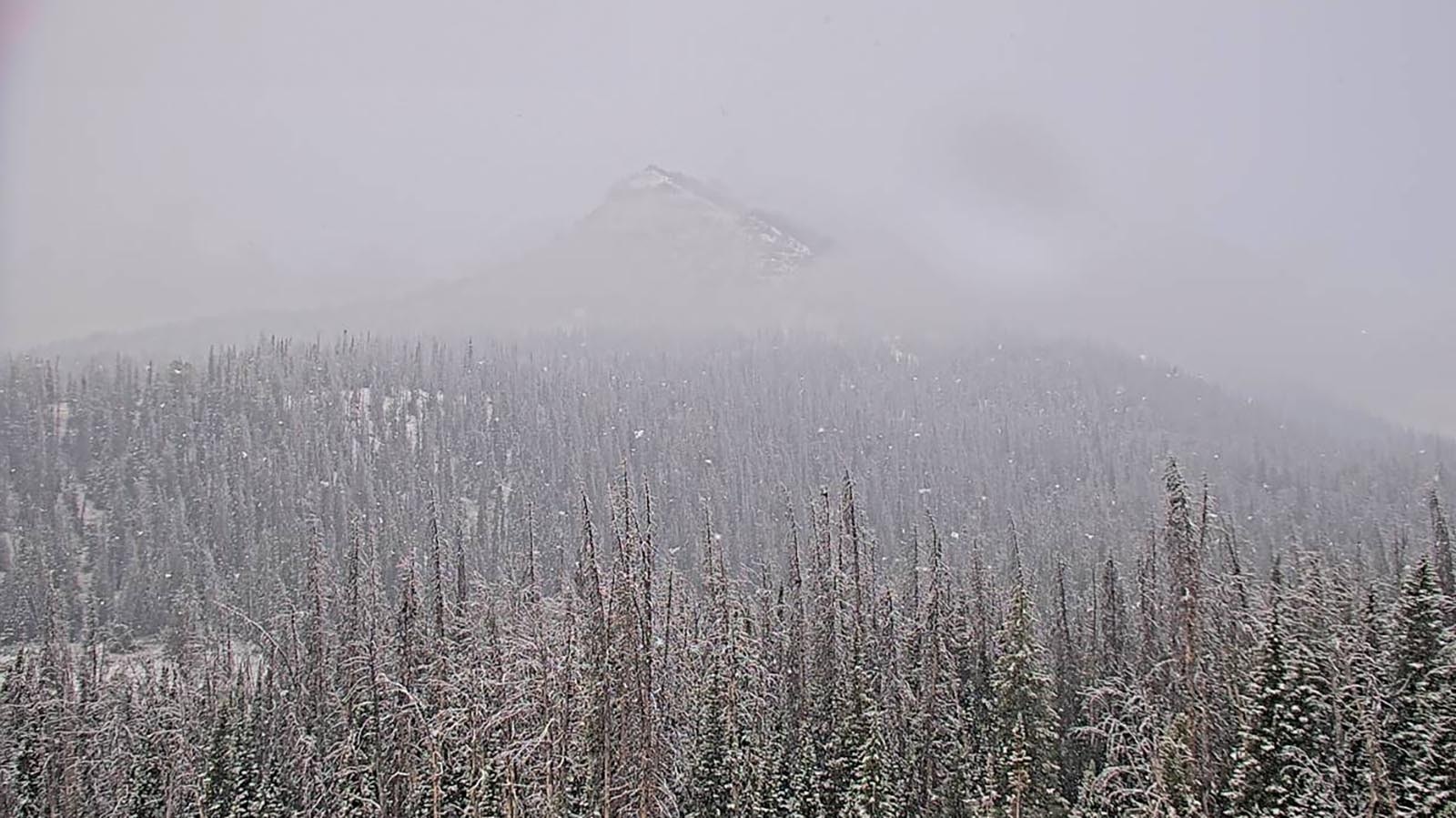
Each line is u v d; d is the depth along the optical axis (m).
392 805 49.72
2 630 125.88
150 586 137.25
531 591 56.84
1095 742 56.94
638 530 51.06
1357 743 43.69
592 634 47.31
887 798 50.66
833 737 54.62
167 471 167.75
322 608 62.56
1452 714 42.84
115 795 59.81
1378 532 136.38
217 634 107.75
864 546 72.56
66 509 160.88
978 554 82.75
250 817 54.50
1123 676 59.12
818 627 60.22
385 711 51.41
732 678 54.91
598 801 47.06
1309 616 51.72
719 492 169.50
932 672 57.69
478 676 49.00
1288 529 156.00
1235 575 54.06
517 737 45.97
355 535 72.19
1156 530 84.44
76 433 180.62
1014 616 56.12
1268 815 41.09
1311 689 42.56
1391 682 46.84
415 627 53.97
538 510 161.88
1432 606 46.72
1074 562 118.12
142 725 64.75
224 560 148.25
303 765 52.84
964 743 55.50
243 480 166.00
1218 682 49.16
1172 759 44.72
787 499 75.50
